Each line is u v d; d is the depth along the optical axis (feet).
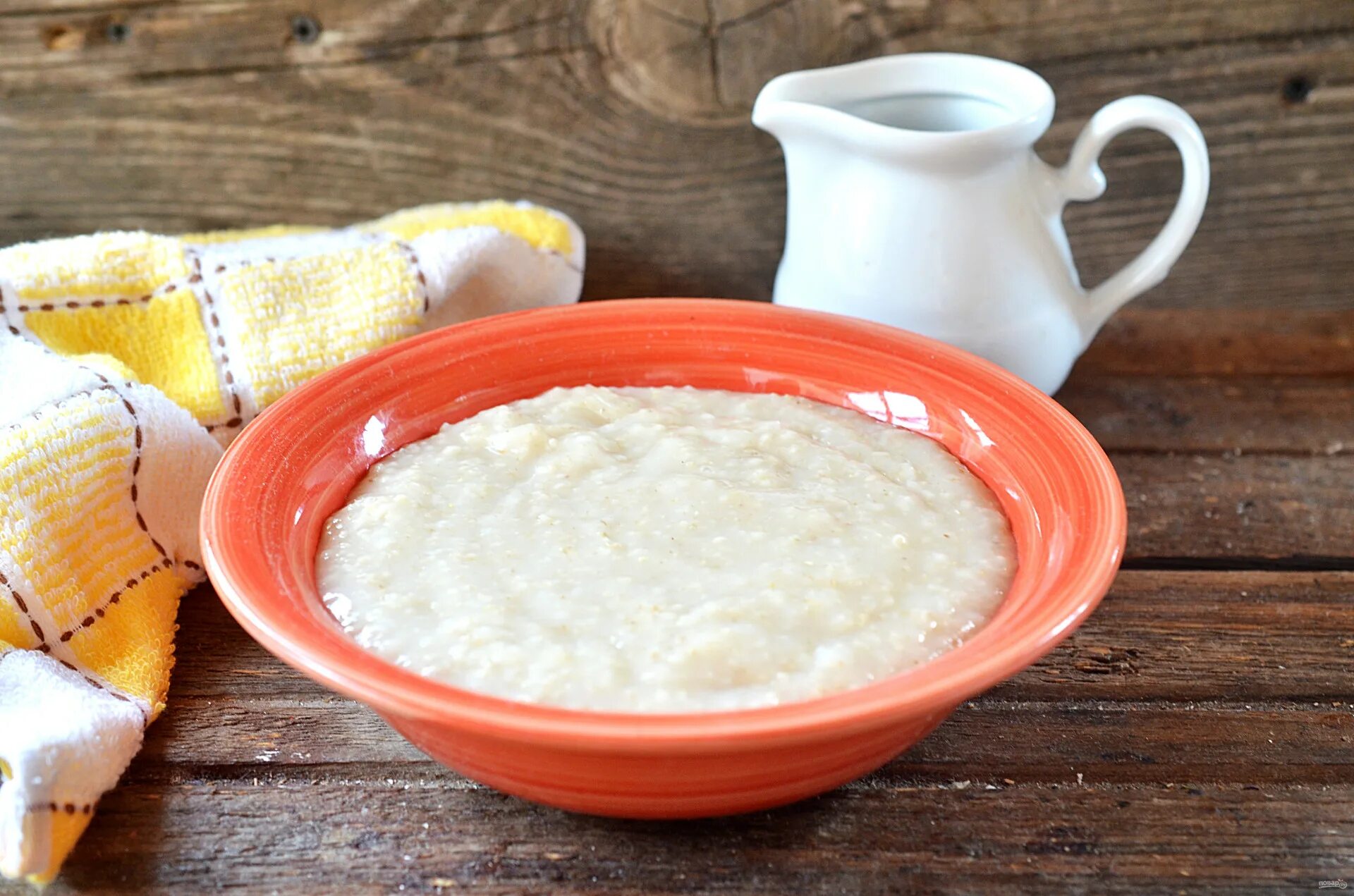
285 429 1.32
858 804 1.21
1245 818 1.20
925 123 1.62
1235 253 1.87
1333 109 1.77
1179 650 1.36
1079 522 1.23
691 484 1.32
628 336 1.49
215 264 1.55
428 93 1.78
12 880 1.16
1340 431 1.67
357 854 1.17
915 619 1.19
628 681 1.13
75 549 1.32
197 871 1.16
